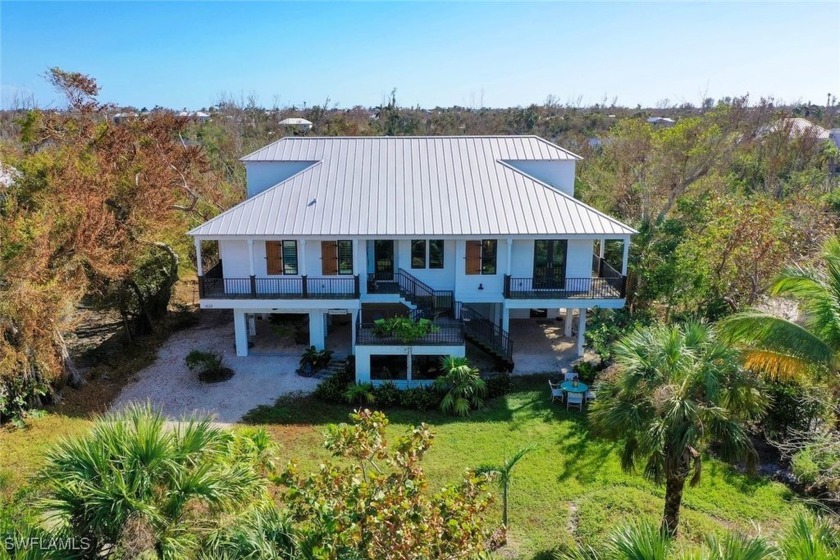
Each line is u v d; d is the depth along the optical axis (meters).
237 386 22.20
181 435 10.63
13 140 41.81
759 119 55.19
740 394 12.20
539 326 28.36
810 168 46.34
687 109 83.44
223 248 24.25
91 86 29.23
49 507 9.05
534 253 24.56
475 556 9.69
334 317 28.23
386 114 83.25
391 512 9.01
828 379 12.65
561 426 19.48
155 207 25.75
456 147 28.08
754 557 8.19
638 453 12.59
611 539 9.35
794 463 15.68
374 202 24.41
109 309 26.52
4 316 18.52
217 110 84.81
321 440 18.58
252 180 27.50
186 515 9.63
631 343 13.16
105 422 10.16
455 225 23.36
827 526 8.91
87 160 25.56
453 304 24.67
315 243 24.17
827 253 13.80
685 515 14.56
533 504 15.41
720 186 37.03
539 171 27.62
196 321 29.56
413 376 22.95
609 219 23.67
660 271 24.23
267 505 10.45
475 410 20.62
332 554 8.84
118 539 8.91
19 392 19.39
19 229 19.05
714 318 23.45
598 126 78.69
